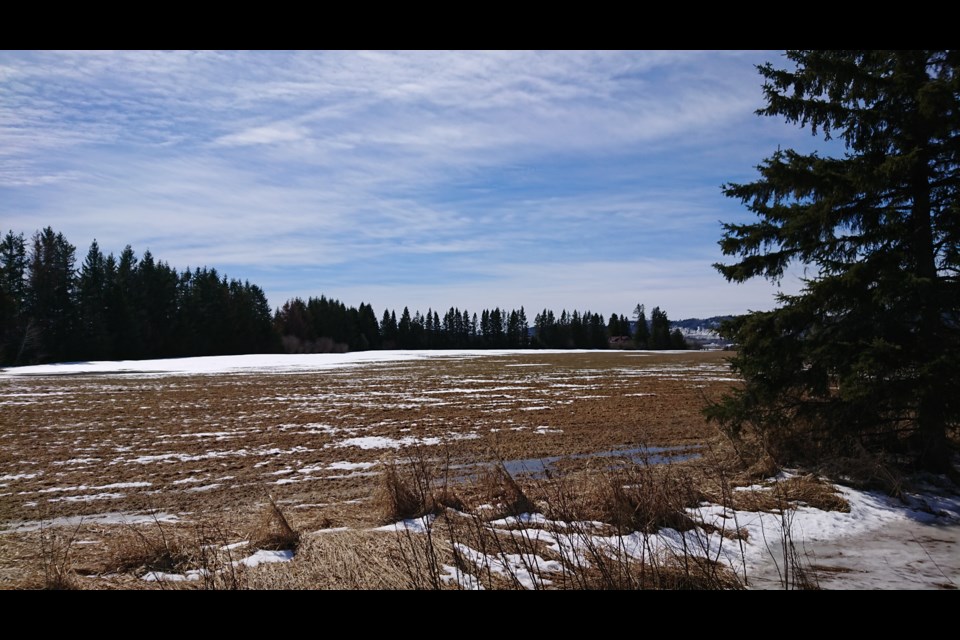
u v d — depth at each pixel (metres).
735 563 6.01
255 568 5.57
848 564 6.05
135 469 11.54
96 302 67.62
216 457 12.62
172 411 20.08
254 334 87.31
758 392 10.13
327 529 6.94
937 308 8.85
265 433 15.60
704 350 111.50
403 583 5.16
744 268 10.41
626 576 5.35
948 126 8.80
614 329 146.38
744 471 9.83
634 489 7.20
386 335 124.06
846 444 9.86
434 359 64.12
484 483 8.62
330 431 15.84
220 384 31.17
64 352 62.84
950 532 7.11
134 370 45.56
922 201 9.55
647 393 25.33
